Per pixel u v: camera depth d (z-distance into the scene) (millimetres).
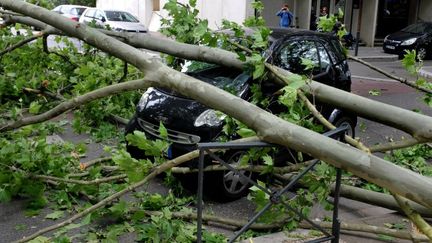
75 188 4547
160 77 3658
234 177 4898
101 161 5242
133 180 3480
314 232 4105
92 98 4016
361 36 23531
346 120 6367
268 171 3867
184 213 4285
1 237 4074
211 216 4250
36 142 4812
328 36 6348
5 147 4625
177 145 4844
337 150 2660
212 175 4750
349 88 6605
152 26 28938
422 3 24719
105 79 7008
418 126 3596
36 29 7344
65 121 7785
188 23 5082
